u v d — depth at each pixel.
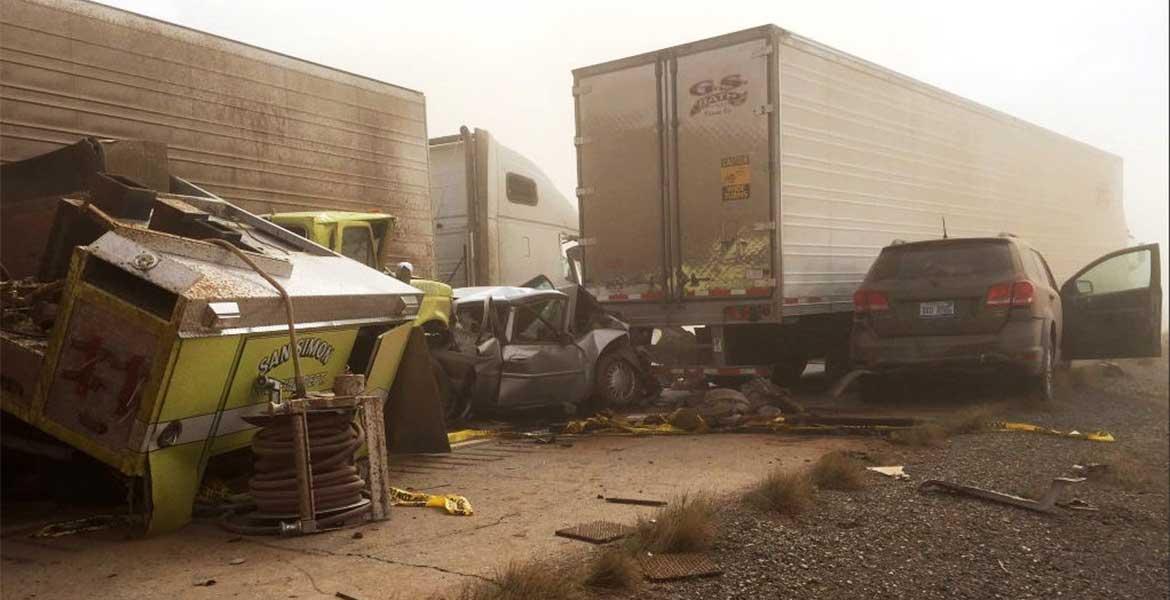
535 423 8.93
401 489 5.68
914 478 6.21
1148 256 10.75
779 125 9.66
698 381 10.55
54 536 4.74
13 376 4.76
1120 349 10.93
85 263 4.52
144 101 8.07
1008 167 15.84
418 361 6.63
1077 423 8.69
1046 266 10.88
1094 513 5.58
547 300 8.99
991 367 8.98
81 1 7.59
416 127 11.30
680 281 10.30
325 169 9.95
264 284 4.92
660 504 5.27
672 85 10.28
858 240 11.29
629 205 10.63
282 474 4.75
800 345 11.23
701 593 3.87
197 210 5.52
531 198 14.49
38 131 7.26
